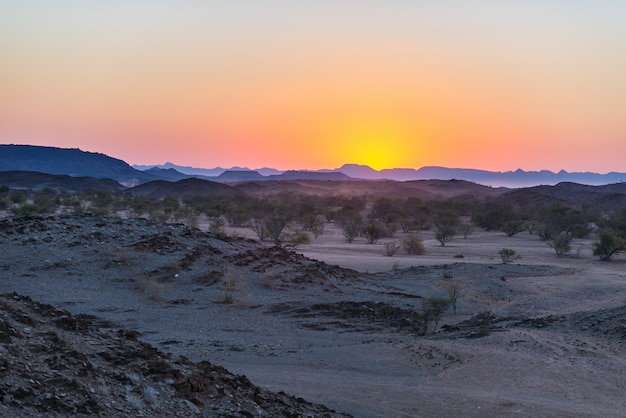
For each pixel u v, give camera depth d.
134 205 121.69
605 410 13.77
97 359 9.78
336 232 97.75
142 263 36.38
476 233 100.94
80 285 32.72
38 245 37.28
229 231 87.75
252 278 37.09
